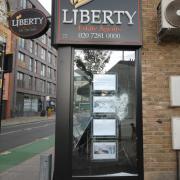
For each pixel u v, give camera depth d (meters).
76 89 7.20
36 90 63.59
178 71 7.33
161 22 6.91
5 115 45.19
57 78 7.08
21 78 54.12
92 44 7.07
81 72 7.23
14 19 7.41
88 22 7.07
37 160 11.37
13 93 48.94
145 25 7.38
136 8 7.19
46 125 34.94
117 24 7.11
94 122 7.16
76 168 7.02
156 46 7.34
